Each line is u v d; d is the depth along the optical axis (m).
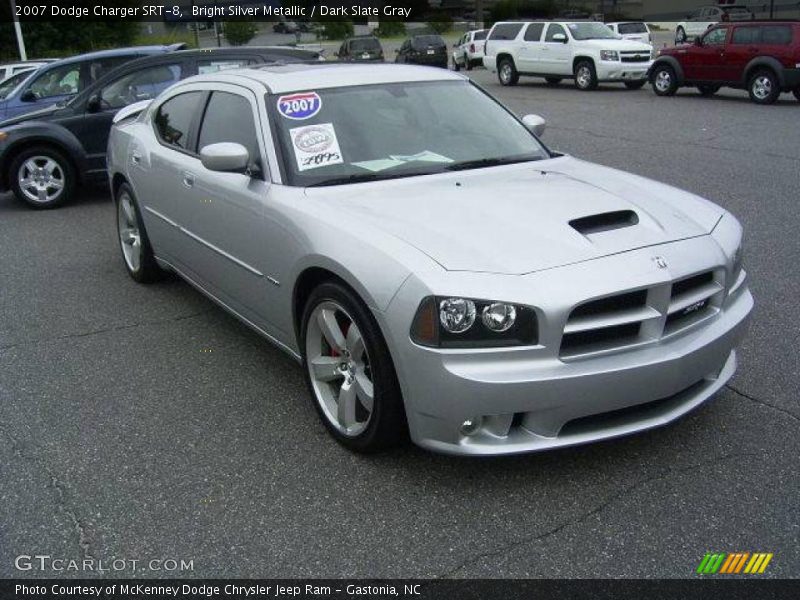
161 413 4.12
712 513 3.14
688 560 2.89
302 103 4.38
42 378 4.60
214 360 4.79
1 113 11.28
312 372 3.81
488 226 3.43
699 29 38.00
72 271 6.79
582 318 3.12
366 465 3.55
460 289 3.04
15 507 3.32
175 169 5.06
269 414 4.07
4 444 3.84
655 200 3.90
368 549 3.01
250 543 3.06
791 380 4.26
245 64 9.82
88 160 9.55
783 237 7.00
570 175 4.25
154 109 5.87
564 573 2.85
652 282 3.18
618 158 11.12
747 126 13.84
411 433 3.27
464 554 2.96
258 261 4.15
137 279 6.30
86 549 3.05
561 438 3.18
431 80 4.88
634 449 3.60
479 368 3.04
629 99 19.31
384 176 4.14
